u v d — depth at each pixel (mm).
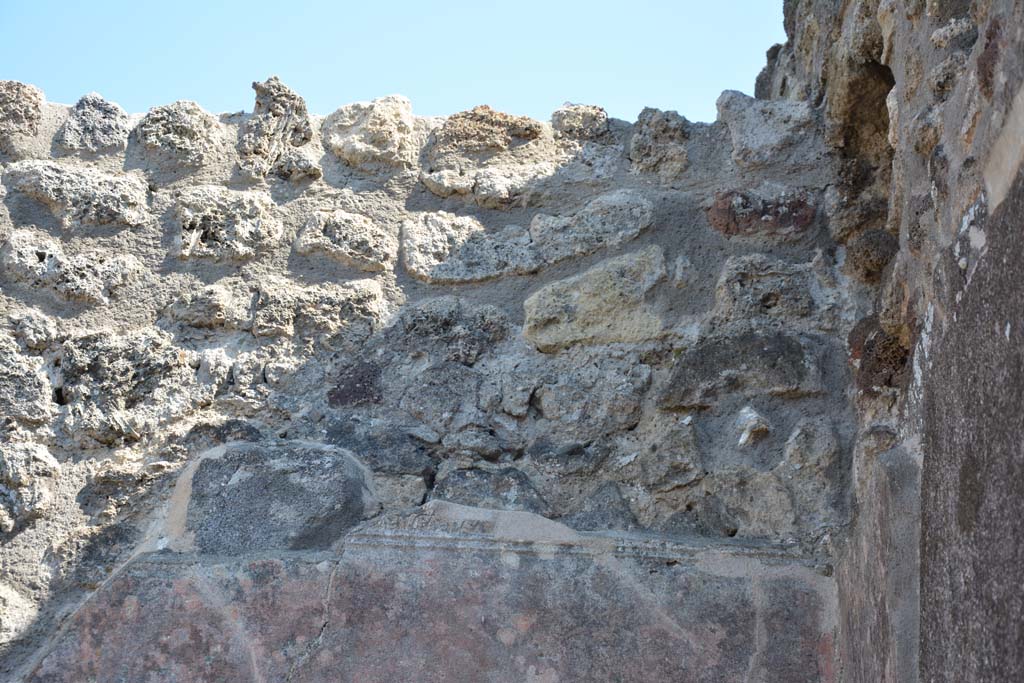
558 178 2979
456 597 2516
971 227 1904
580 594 2520
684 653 2480
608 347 2803
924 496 2076
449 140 3012
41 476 2621
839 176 2918
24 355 2721
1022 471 1561
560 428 2730
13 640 2482
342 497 2613
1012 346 1634
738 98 3033
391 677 2459
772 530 2592
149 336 2758
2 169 2881
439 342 2812
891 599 2119
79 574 2555
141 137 2951
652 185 2969
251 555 2541
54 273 2783
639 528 2617
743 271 2834
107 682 2443
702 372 2748
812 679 2465
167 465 2652
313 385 2770
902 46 2529
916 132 2285
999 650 1618
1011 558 1588
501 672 2465
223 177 2941
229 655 2461
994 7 1845
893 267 2625
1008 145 1729
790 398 2713
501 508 2627
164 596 2498
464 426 2736
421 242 2900
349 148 2979
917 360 2256
